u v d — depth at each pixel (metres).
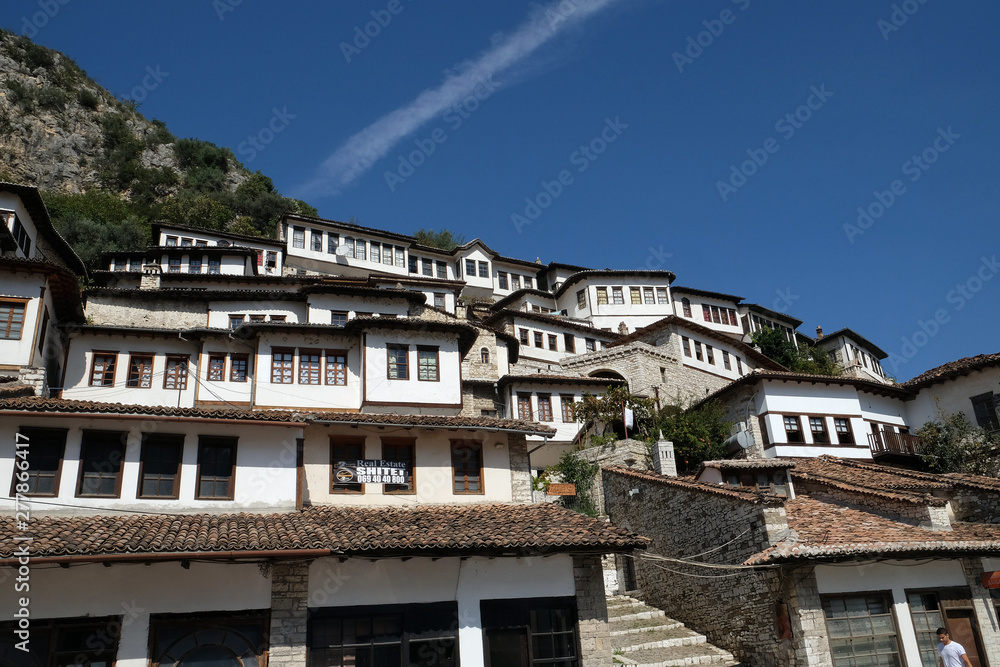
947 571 20.12
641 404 35.41
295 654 15.02
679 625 22.00
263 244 53.34
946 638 17.03
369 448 19.53
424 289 47.66
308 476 18.75
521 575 17.30
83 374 29.84
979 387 36.28
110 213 69.00
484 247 65.81
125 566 14.74
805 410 36.47
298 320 37.44
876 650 18.47
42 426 16.23
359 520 16.92
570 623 17.38
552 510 19.33
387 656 15.84
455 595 16.66
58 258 39.19
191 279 41.00
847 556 17.91
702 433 34.16
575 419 38.09
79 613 14.16
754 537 19.36
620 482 26.78
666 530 23.42
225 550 14.31
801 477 24.25
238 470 17.53
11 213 32.78
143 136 91.38
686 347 49.50
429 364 29.92
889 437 36.66
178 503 16.75
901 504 21.34
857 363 62.53
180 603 14.77
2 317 25.22
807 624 17.75
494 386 36.75
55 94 84.56
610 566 26.59
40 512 15.58
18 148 77.75
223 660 14.78
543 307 59.75
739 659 19.55
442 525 17.03
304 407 29.36
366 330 29.78
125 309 36.12
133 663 14.16
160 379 30.72
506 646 16.73
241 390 30.75
